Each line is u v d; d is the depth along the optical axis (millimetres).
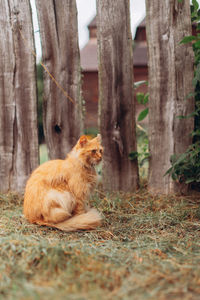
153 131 3646
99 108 3721
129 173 3807
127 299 1614
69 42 3623
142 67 10562
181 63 3463
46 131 3824
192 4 3537
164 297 1638
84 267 1982
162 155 3637
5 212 3248
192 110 3533
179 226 2854
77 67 3684
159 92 3555
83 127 3842
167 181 3643
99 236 2648
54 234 2643
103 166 3801
